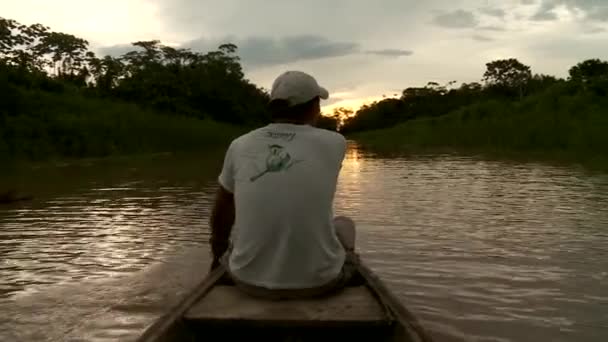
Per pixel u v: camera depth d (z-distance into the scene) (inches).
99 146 1043.9
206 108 2541.8
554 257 224.8
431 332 150.9
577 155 782.5
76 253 242.7
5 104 1000.9
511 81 2834.6
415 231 278.2
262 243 111.2
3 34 1593.3
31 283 200.1
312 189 110.1
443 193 425.7
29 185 530.0
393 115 3639.3
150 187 501.4
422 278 198.5
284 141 113.4
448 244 249.4
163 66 2475.4
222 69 2743.6
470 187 460.4
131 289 191.6
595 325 156.3
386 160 872.3
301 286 111.6
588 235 262.7
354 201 388.8
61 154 960.9
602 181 474.9
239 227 114.0
